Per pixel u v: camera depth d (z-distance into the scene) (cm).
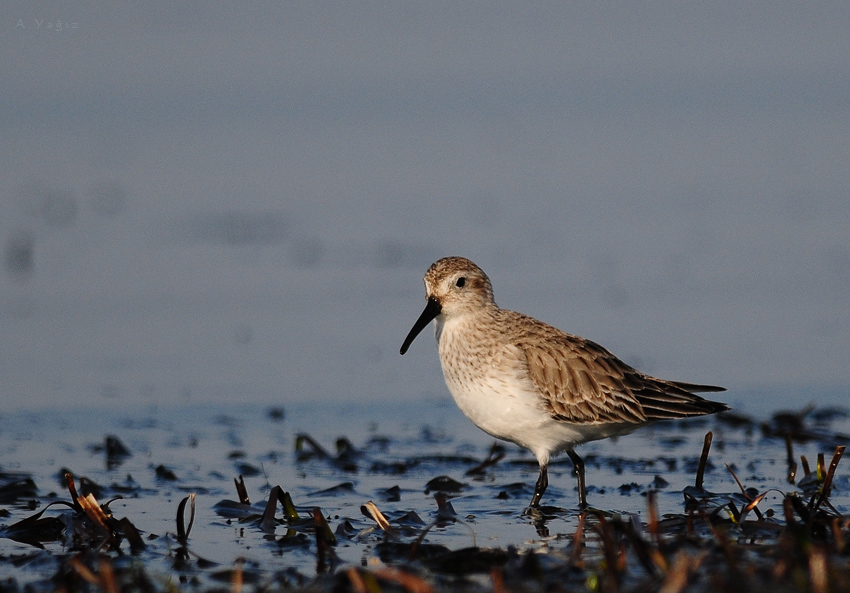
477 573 871
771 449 1330
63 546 955
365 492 1158
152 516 1055
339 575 822
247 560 916
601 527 888
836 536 871
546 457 1159
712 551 881
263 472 1243
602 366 1155
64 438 1379
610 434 1170
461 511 1084
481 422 1184
